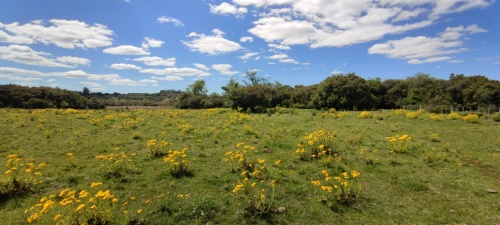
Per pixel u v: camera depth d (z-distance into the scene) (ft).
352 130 59.98
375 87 180.24
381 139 50.19
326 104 145.38
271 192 27.04
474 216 23.39
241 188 26.94
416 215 23.80
